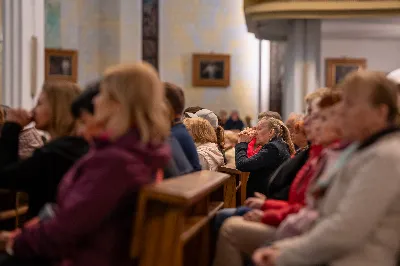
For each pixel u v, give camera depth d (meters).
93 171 2.41
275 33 13.69
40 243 2.47
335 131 2.92
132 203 2.57
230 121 17.28
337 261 2.25
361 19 12.33
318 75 12.32
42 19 7.52
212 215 3.61
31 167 2.96
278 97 18.48
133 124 2.50
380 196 2.15
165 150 2.60
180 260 2.59
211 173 3.71
